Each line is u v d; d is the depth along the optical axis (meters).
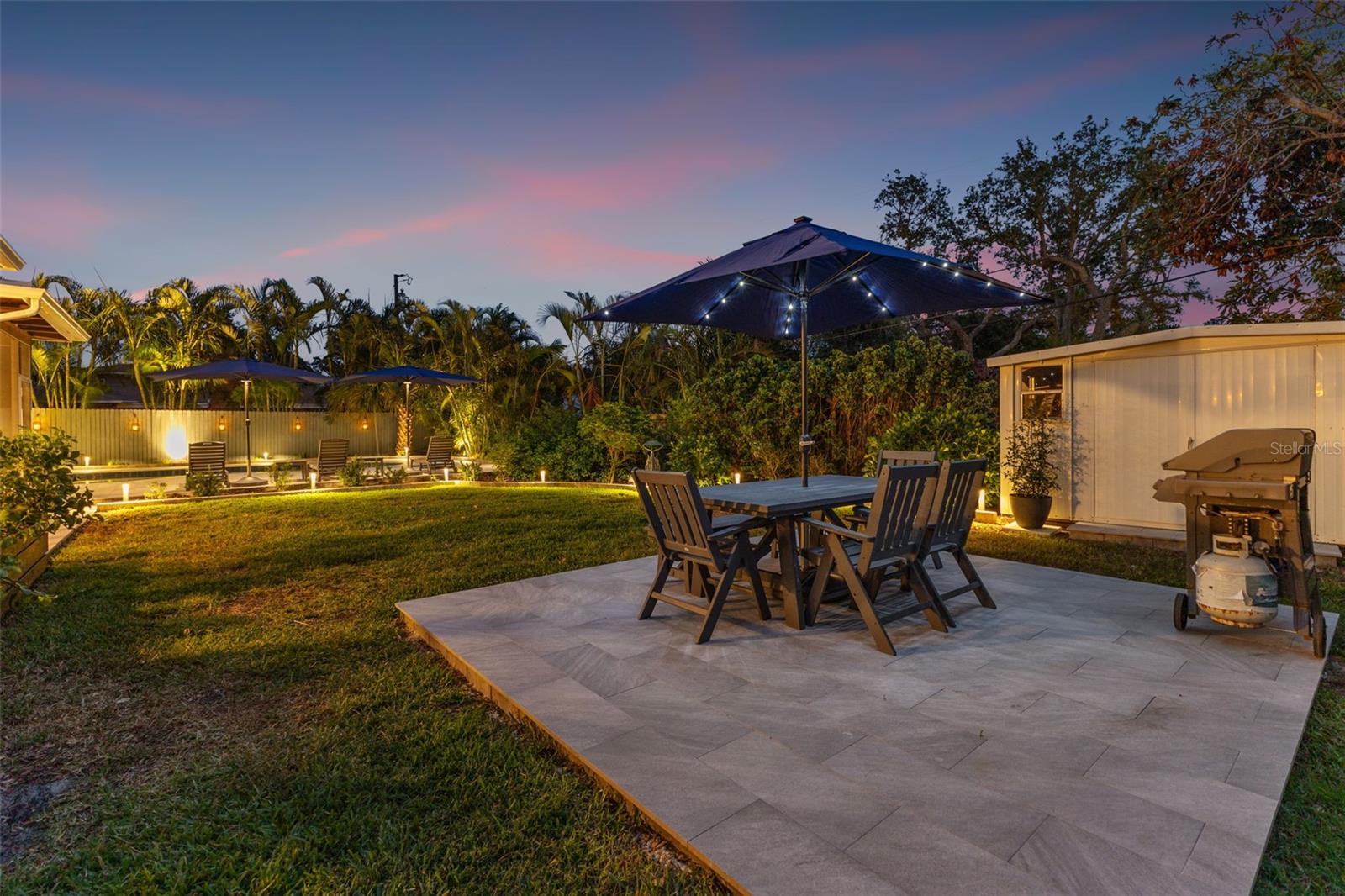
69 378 18.34
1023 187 19.44
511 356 17.64
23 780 2.38
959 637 3.75
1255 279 9.59
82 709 2.95
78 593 4.93
